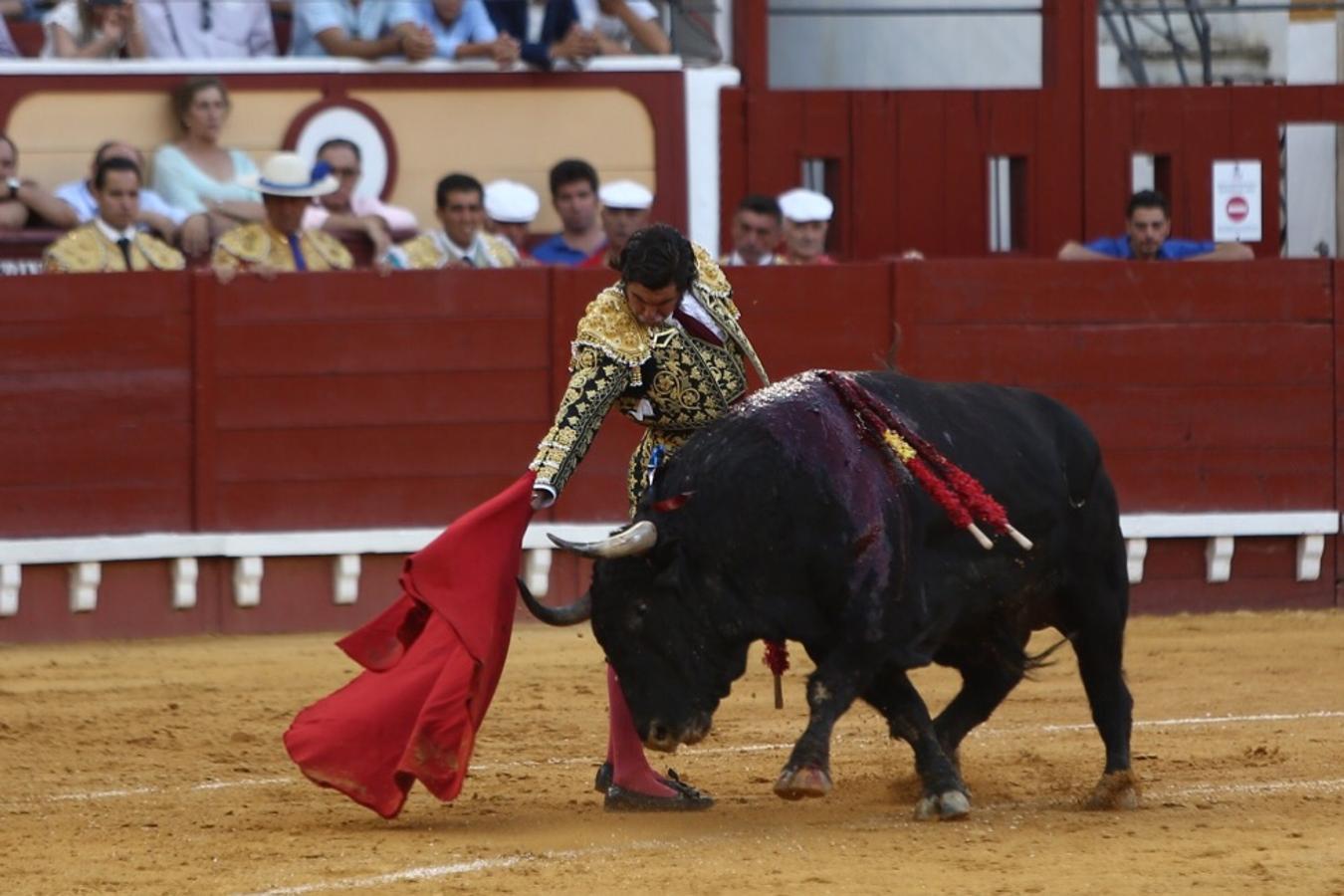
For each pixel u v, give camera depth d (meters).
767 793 16.80
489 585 15.27
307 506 26.77
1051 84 35.28
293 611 26.94
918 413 15.09
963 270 27.95
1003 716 20.67
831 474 14.31
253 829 15.31
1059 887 12.84
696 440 14.65
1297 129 39.25
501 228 29.66
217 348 26.48
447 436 27.06
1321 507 29.00
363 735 15.27
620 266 15.02
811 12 34.81
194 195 29.44
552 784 17.33
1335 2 39.88
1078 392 28.33
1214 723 20.14
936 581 14.91
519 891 12.92
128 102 30.73
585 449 15.16
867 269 27.78
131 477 26.28
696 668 14.34
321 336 26.73
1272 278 28.77
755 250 28.39
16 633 25.98
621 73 32.72
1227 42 43.91
